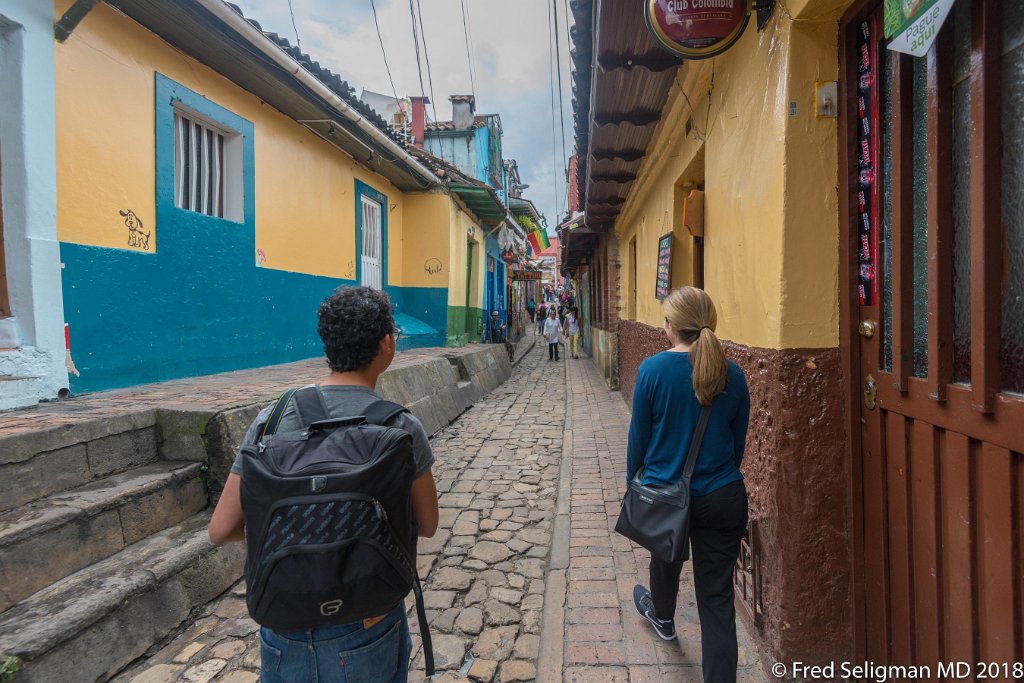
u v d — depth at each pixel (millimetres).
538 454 6367
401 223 11391
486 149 18484
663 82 3766
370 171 9570
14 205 3732
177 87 5121
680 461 2107
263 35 4973
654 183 5801
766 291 2385
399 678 1509
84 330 4223
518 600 3232
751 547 2611
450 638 2873
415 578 1517
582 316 21359
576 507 4523
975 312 1570
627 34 3080
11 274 3752
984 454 1581
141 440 3422
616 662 2586
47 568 2512
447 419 7906
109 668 2410
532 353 20750
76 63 4105
